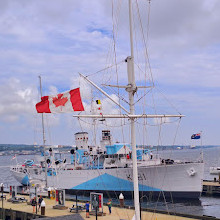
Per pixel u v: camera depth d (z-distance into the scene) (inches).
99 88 780.6
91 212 1492.4
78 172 2583.7
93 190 2492.6
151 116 792.9
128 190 2320.4
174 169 2187.5
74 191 2600.9
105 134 2581.2
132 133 762.2
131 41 751.1
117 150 2388.0
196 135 2357.3
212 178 4121.6
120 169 2337.6
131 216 1435.8
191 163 2160.4
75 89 792.9
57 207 1694.1
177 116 844.0
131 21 746.2
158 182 2229.3
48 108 803.4
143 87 778.2
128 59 757.9
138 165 2305.6
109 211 1507.1
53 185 2758.4
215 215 1932.8
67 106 793.6
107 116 737.0
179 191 2190.0
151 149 2377.0
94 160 2615.7
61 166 2938.0
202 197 2635.3
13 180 5103.3
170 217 1387.8
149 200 2265.0
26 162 3398.1
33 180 2741.1
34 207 1633.9
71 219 1001.5
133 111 766.5
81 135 2748.5
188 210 2014.0
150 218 1374.3
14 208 1768.0
